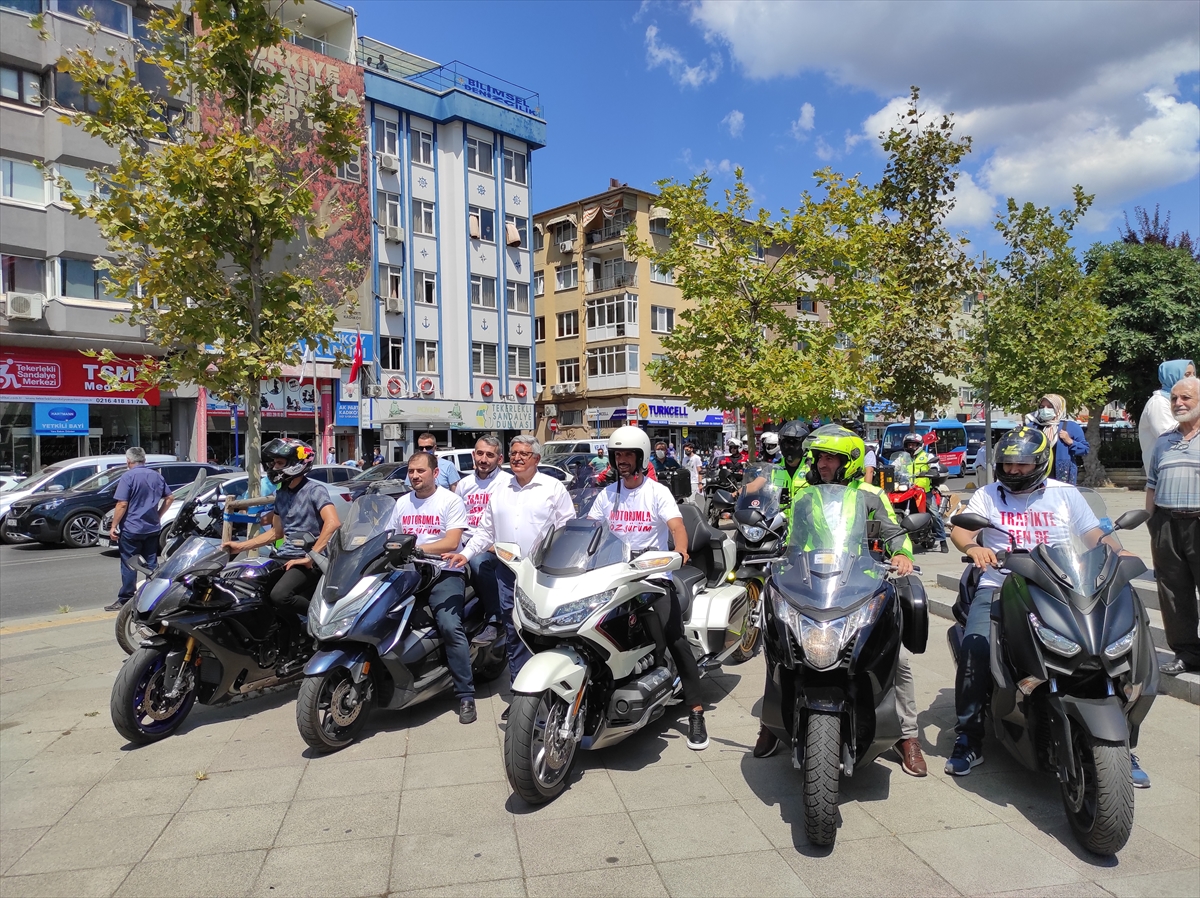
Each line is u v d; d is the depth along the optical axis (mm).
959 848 3475
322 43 32812
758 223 12289
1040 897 3098
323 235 7836
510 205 39219
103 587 11891
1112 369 25938
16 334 22734
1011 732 3918
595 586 4203
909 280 15742
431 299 36156
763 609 3990
